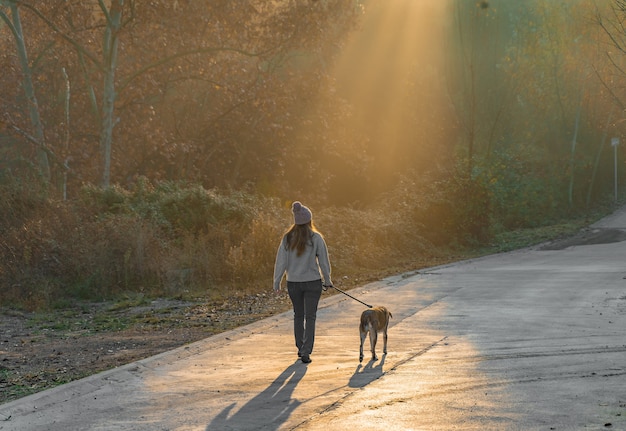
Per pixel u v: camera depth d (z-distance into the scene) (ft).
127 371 27.71
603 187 165.27
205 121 124.77
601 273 60.75
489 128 150.20
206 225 67.41
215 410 22.15
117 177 115.75
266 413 21.65
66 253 55.31
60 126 107.45
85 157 103.50
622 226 118.01
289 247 29.68
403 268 71.56
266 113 114.62
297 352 31.17
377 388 24.40
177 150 112.68
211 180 124.57
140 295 52.80
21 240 55.77
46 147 97.14
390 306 44.70
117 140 118.42
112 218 61.36
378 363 28.53
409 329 36.42
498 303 44.91
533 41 141.59
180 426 20.53
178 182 78.43
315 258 29.76
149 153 112.88
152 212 66.44
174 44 110.73
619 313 39.88
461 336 34.14
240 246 62.64
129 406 22.85
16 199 62.13
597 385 24.18
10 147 117.50
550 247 93.30
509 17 155.63
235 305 47.67
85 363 30.04
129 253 55.62
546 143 161.58
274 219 70.08
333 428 19.90
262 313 43.55
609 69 135.13
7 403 22.74
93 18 107.86
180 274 56.44
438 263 76.33
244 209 69.97
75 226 59.67
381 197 108.37
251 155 126.52
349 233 79.30
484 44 144.77
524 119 162.91
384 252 79.10
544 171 150.61
